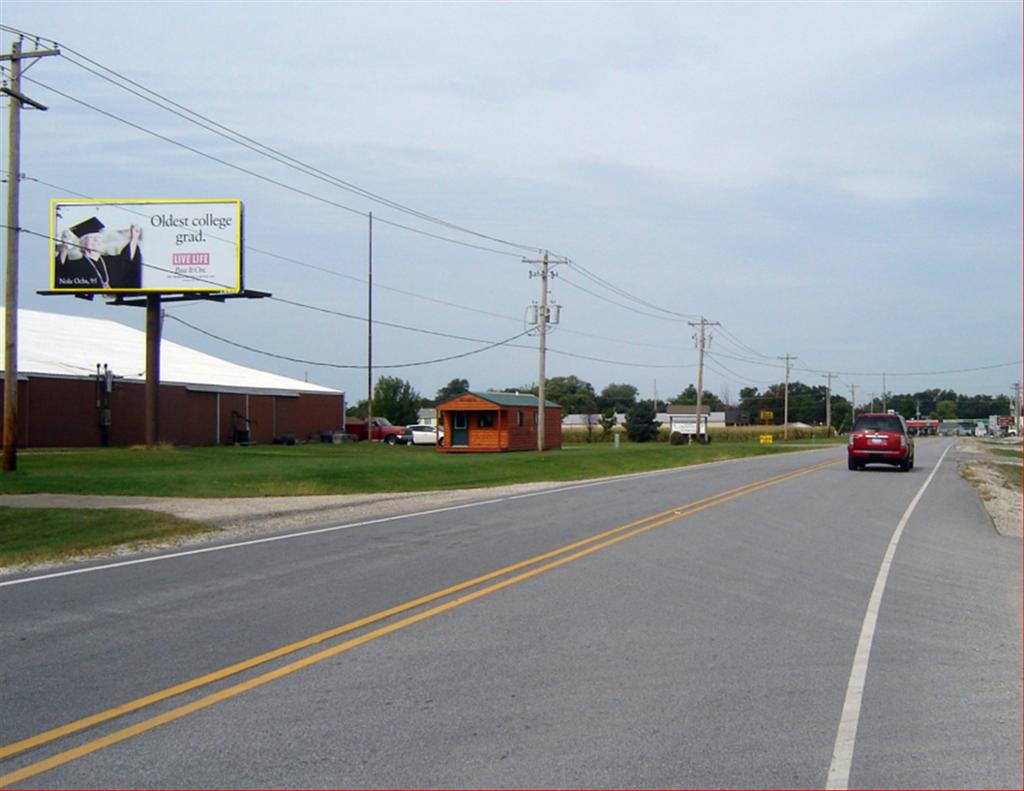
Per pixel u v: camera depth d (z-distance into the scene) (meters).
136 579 11.55
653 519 18.53
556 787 5.18
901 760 5.70
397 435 59.62
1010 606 10.73
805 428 108.12
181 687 6.94
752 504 22.11
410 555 13.59
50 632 8.70
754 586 11.41
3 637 8.50
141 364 49.00
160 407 45.88
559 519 18.50
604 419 83.25
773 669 7.66
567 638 8.57
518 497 23.97
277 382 58.66
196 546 14.62
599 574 12.00
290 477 26.00
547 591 10.82
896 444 35.47
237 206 39.84
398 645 8.26
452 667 7.55
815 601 10.61
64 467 28.33
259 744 5.78
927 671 7.73
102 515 16.73
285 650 8.05
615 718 6.34
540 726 6.16
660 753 5.71
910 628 9.36
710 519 18.67
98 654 7.89
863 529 17.86
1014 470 45.19
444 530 16.67
